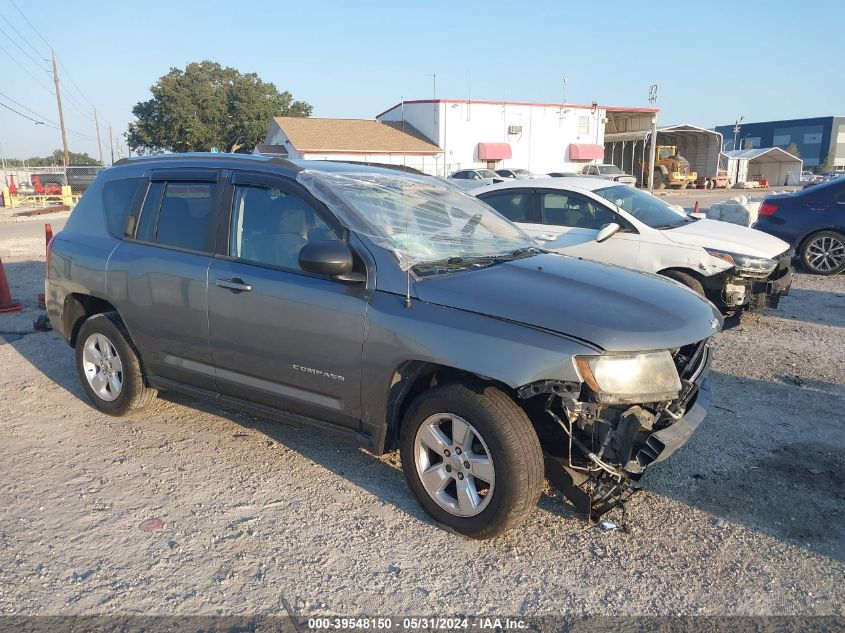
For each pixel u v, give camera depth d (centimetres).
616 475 331
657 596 302
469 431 329
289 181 397
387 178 443
